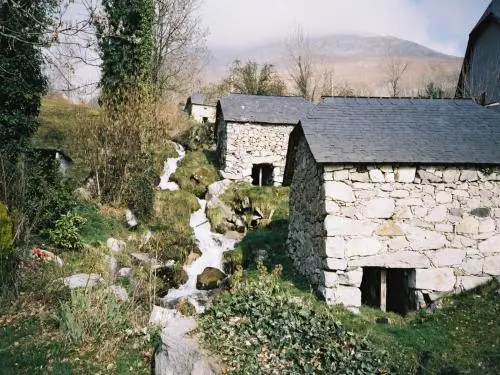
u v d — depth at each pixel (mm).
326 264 7359
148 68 16875
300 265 9477
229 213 14938
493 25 16188
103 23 7637
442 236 7523
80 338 5953
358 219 7414
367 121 8594
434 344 6070
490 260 7559
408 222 7484
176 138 22266
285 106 19953
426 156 7520
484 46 16984
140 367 5605
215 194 16188
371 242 7414
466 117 8891
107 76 15203
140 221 13039
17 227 7871
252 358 5516
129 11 15172
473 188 7605
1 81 10734
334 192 7406
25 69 11133
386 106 9203
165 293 10227
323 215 7555
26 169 9773
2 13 9469
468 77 18172
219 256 12727
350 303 7320
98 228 11094
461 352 5809
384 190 7488
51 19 7816
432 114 8969
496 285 7340
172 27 22875
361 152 7543
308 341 5898
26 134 11414
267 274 8930
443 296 7426
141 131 14055
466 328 6410
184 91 29281
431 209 7527
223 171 18203
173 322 6266
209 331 5980
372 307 7910
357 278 7352
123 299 7559
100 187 13109
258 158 18406
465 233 7555
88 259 9070
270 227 13992
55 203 10078
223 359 5457
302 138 9625
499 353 5629
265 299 6836
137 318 6797
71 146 14305
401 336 6305
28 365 5273
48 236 9602
